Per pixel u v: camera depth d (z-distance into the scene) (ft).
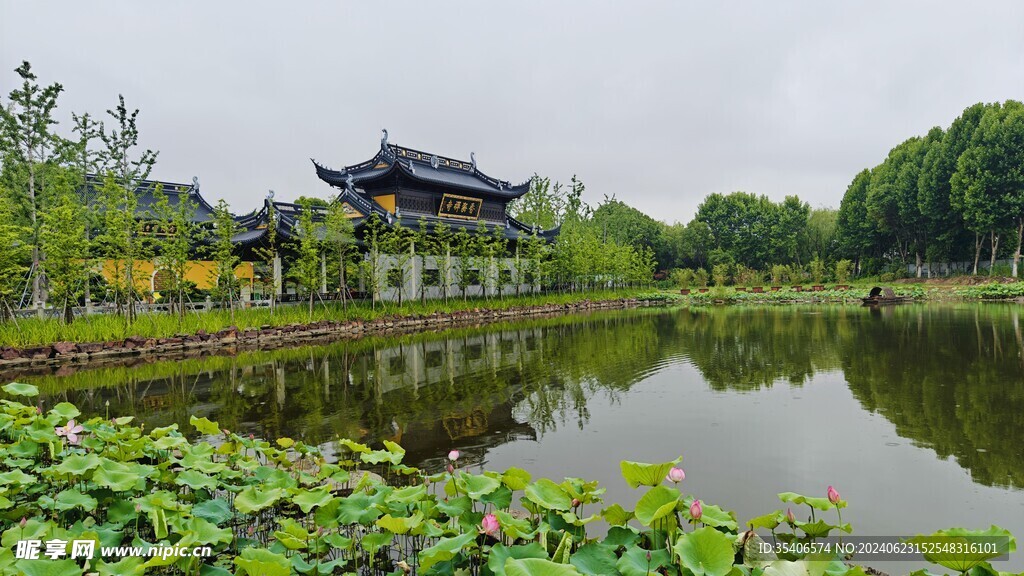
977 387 45.27
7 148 87.51
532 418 39.34
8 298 77.87
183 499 21.03
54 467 19.90
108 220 85.20
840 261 234.17
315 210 123.65
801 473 27.63
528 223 241.96
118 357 73.15
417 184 145.28
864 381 49.11
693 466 28.94
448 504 17.85
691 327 104.06
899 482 26.20
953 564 13.17
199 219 132.36
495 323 121.39
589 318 132.87
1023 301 155.02
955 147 196.95
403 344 85.71
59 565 13.47
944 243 205.36
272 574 13.20
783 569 13.00
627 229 275.18
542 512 17.85
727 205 277.03
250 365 66.23
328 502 17.60
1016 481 26.02
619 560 14.12
